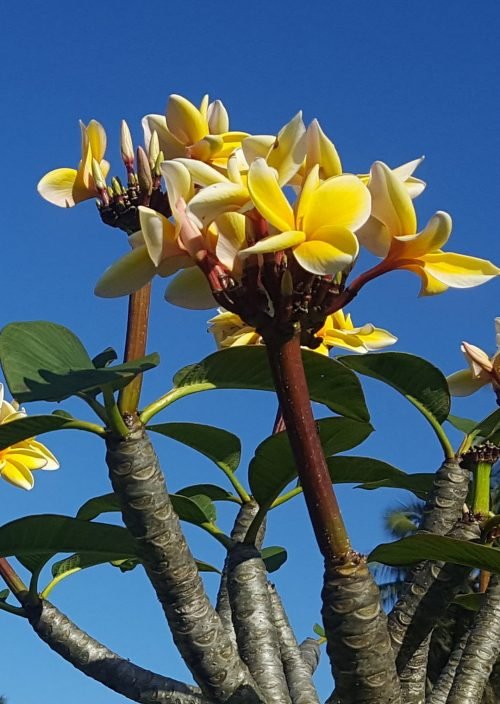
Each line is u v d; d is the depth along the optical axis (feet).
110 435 1.98
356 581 1.69
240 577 2.34
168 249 1.76
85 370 1.89
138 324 2.19
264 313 1.69
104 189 2.27
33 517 2.30
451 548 2.02
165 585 1.99
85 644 2.40
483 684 2.31
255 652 2.25
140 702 2.31
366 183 1.89
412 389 2.54
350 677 1.68
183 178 1.76
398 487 2.88
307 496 1.72
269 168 1.67
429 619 2.20
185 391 2.22
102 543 2.39
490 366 2.50
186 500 2.40
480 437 2.63
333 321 2.81
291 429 1.72
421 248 1.80
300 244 1.66
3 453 2.81
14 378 1.89
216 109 2.33
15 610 2.45
